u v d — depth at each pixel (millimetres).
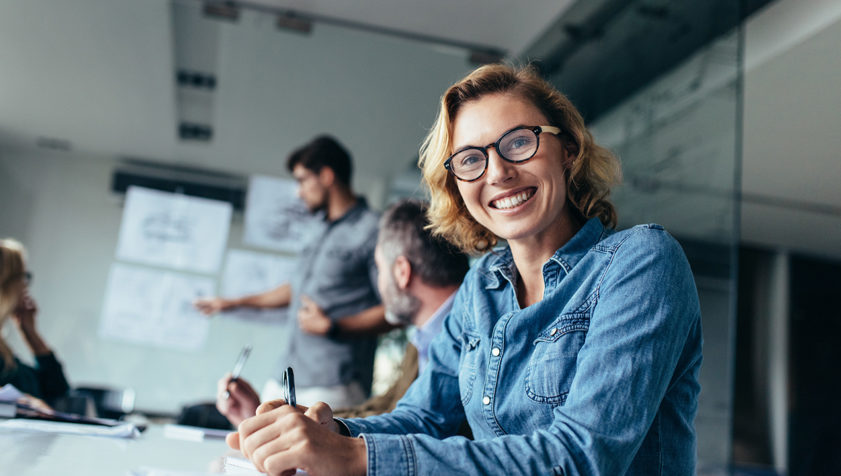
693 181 3086
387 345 3523
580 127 1112
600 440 792
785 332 6895
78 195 3615
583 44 3889
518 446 800
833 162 4043
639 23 3541
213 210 3717
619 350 857
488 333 1086
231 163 3801
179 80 3893
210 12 3992
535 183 1042
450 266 1672
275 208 3777
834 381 6926
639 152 3459
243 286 3641
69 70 3771
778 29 3217
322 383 3457
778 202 5086
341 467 779
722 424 2736
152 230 3646
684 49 3254
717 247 2914
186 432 1781
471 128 1080
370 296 3617
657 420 961
